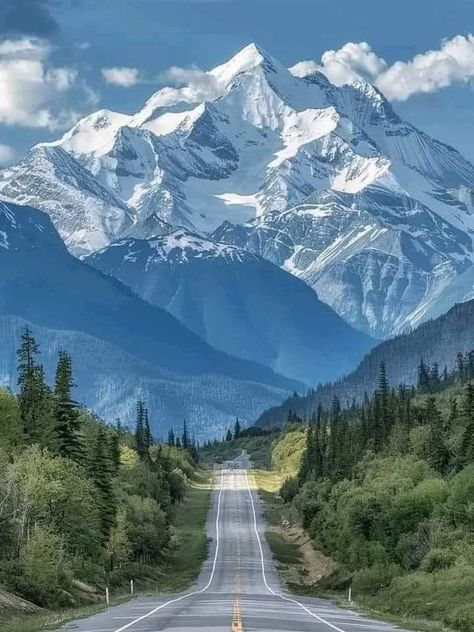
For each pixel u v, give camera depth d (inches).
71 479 6624.0
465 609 4205.2
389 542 7844.5
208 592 7332.7
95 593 6412.4
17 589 5103.3
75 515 6638.8
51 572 5482.3
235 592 7327.8
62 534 6515.8
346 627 3472.0
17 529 5900.6
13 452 7224.4
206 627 3292.3
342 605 5551.2
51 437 7721.5
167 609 4557.1
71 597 5674.2
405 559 7160.4
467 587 5216.5
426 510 7770.7
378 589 6865.2
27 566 5393.7
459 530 6889.8
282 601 5762.8
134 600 5910.4
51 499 6402.6
